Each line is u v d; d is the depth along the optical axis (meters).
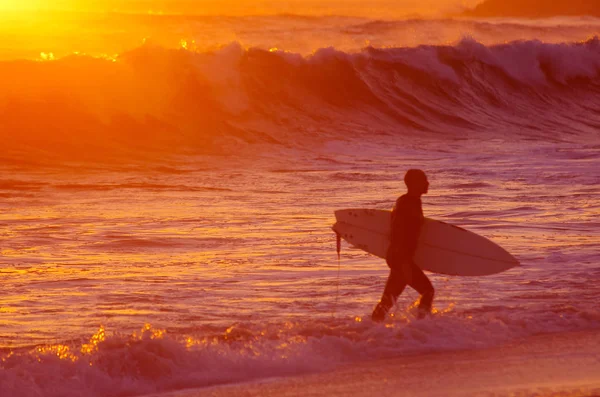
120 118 117.25
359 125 133.62
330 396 19.52
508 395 18.36
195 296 34.66
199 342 24.27
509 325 26.27
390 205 69.25
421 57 152.88
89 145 108.94
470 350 23.78
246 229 55.81
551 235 50.28
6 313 31.66
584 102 159.38
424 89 149.25
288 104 133.38
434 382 20.23
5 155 100.69
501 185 78.50
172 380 21.86
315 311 31.25
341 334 25.55
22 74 119.62
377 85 145.38
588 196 70.25
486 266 26.41
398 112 140.75
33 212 65.44
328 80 140.50
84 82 120.50
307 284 36.94
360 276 38.81
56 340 27.47
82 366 22.19
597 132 141.50
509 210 62.22
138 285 37.31
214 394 20.39
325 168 97.88
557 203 66.06
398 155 110.50
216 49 136.62
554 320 27.08
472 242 26.59
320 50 143.00
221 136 119.56
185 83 126.62
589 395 17.83
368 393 19.61
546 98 158.62
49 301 34.06
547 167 93.12
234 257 44.94
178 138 116.62
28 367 22.08
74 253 47.22
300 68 139.50
